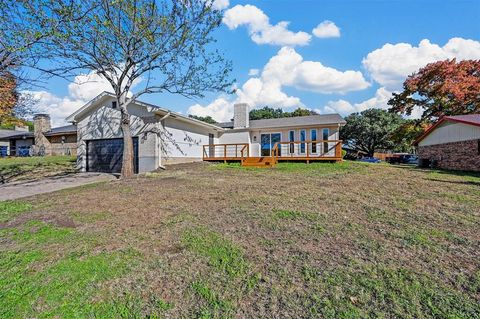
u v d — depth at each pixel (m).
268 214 4.61
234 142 18.83
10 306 2.25
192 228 4.02
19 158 19.31
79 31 8.77
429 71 21.02
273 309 2.10
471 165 12.05
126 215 4.89
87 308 2.20
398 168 12.45
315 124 16.61
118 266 2.89
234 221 4.29
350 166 12.19
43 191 8.38
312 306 2.12
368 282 2.43
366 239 3.43
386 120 29.45
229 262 2.90
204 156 16.50
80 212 5.20
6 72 7.71
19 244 3.65
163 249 3.30
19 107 11.63
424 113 22.20
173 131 14.26
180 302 2.23
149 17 9.91
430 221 4.11
